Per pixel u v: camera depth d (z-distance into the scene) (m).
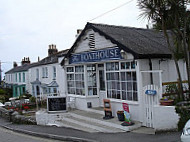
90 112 12.80
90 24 12.72
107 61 11.55
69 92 15.38
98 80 13.27
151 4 8.49
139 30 14.61
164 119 8.32
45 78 23.08
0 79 47.53
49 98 13.29
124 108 9.94
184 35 8.92
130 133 8.92
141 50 10.12
